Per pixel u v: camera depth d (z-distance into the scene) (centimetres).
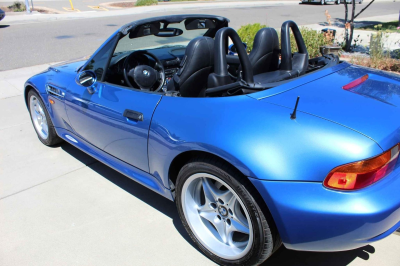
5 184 335
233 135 190
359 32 1154
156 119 230
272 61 287
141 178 271
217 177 200
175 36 331
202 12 1947
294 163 175
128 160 276
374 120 186
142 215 282
